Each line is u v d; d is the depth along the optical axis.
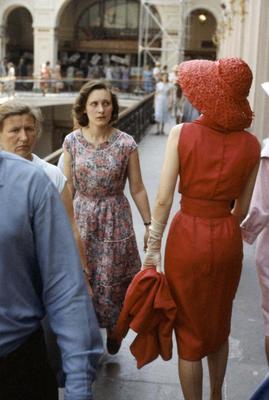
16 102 2.97
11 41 40.28
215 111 2.83
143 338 3.09
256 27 9.09
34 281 2.05
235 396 3.63
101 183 3.63
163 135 17.14
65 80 28.19
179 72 2.96
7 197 1.92
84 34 39.12
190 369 3.04
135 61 38.81
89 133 3.67
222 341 3.13
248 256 6.13
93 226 3.66
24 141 2.95
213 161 2.87
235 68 2.81
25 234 1.93
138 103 15.50
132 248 3.77
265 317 3.41
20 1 35.62
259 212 3.23
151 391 3.65
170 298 2.98
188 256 2.94
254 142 2.95
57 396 2.20
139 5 38.28
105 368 3.89
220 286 3.00
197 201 2.95
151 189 9.26
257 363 4.04
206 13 34.84
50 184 1.98
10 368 2.00
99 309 3.71
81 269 2.01
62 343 1.94
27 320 2.00
